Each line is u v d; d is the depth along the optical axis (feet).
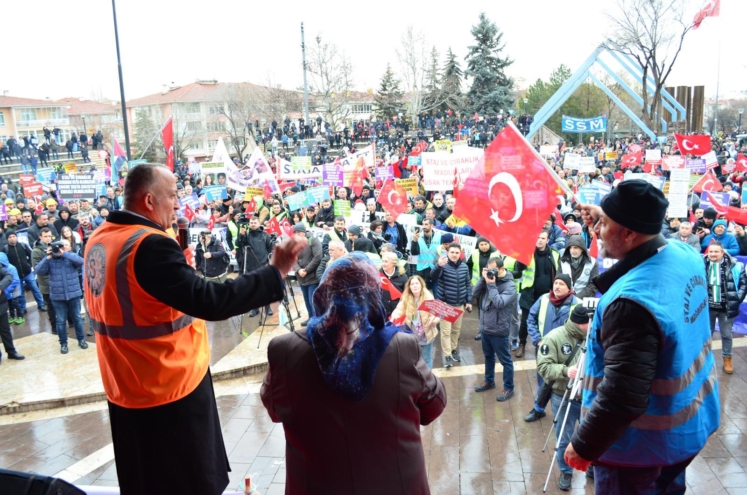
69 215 46.65
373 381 6.70
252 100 157.89
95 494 11.18
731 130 227.40
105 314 7.37
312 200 46.73
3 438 23.82
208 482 8.04
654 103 129.08
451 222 41.55
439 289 29.37
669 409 7.34
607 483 8.02
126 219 7.58
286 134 150.51
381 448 6.76
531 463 19.97
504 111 176.14
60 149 143.74
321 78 159.43
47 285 36.11
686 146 59.26
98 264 7.42
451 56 188.14
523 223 14.15
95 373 29.78
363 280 6.88
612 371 7.09
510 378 24.98
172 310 7.37
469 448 21.12
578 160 61.11
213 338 33.99
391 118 192.95
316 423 6.77
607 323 7.37
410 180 50.47
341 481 6.73
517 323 29.60
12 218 45.34
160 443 7.64
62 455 22.26
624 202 7.55
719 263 26.45
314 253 33.73
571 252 29.43
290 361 6.90
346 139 153.07
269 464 20.52
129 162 62.34
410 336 7.25
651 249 7.63
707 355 7.93
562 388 19.13
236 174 51.83
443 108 191.11
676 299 7.25
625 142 131.95
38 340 35.50
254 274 6.89
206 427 8.07
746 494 17.49
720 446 20.21
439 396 7.47
